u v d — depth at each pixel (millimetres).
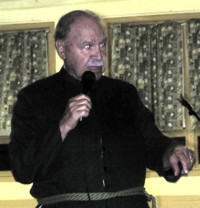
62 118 1895
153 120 2213
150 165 2098
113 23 5477
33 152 1912
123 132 2070
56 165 1939
